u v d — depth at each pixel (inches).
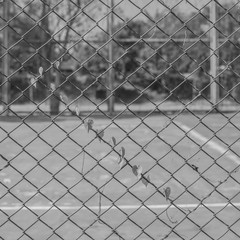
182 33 1096.8
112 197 404.8
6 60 1154.0
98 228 321.4
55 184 458.9
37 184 458.6
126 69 1272.1
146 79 1289.4
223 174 494.3
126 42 1189.1
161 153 643.5
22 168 537.6
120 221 336.8
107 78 1263.5
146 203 383.2
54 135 840.9
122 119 1119.6
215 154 626.2
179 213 353.4
